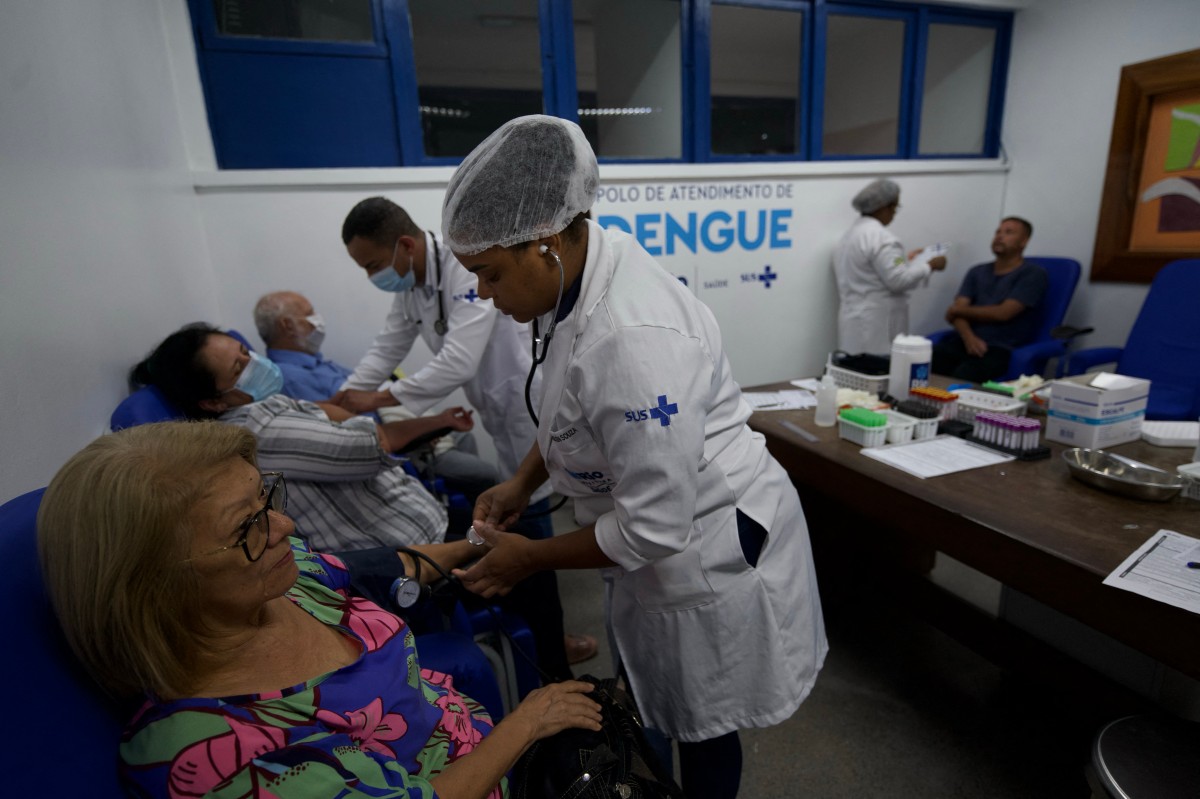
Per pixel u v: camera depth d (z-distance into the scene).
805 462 1.60
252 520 0.58
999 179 3.76
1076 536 1.04
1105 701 1.35
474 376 1.81
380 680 0.69
